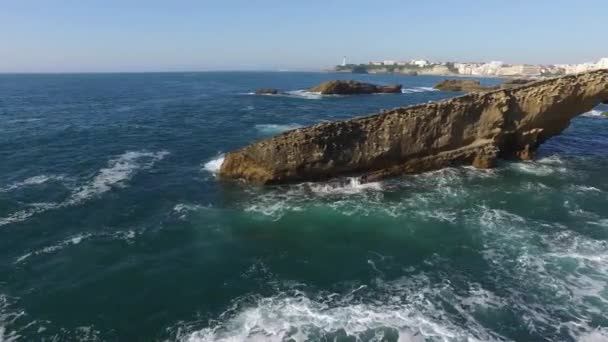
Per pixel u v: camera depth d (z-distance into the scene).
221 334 12.23
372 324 12.54
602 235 18.19
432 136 26.56
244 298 14.08
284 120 52.81
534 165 28.67
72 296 14.27
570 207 21.39
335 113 60.81
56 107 68.00
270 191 24.19
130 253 17.20
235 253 17.19
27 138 39.22
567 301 13.62
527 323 12.62
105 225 19.80
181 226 19.70
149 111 62.69
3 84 149.88
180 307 13.68
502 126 27.86
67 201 22.59
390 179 25.94
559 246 17.22
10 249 17.38
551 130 29.97
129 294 14.41
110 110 64.12
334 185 24.73
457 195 23.23
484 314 13.04
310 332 12.21
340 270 15.80
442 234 18.58
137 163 30.52
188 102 78.12
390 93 107.00
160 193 24.06
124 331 12.60
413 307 13.39
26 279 15.23
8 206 21.62
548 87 27.66
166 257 16.89
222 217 20.70
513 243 17.56
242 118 54.69
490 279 14.98
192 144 37.38
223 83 167.12
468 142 27.59
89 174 27.52
